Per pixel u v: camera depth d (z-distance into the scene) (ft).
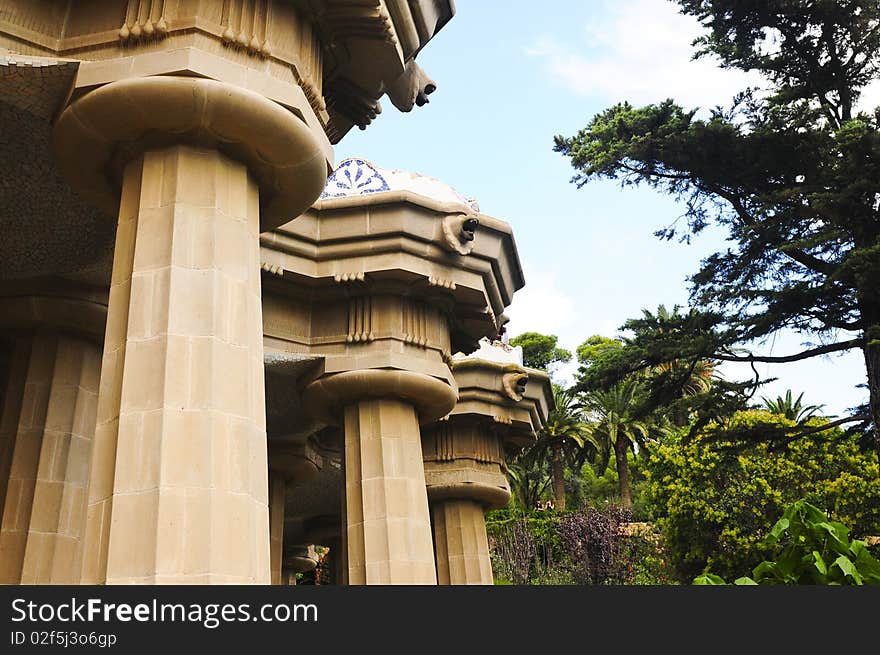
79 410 35.78
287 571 76.18
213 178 25.22
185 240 24.08
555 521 133.80
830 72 78.69
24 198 32.48
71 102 24.90
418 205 40.96
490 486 57.57
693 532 112.68
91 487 21.86
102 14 25.88
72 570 33.76
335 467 62.28
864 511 102.27
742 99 78.89
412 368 41.22
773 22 77.97
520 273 47.55
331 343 41.91
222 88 24.30
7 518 32.78
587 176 83.41
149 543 20.49
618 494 180.96
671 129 77.20
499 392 57.77
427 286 41.81
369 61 31.76
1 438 34.27
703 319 75.31
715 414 79.00
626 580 120.98
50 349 35.96
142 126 24.86
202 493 21.40
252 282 25.43
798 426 78.18
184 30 25.03
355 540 39.60
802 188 71.15
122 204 25.35
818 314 71.61
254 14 26.32
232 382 23.25
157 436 21.58
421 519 40.11
